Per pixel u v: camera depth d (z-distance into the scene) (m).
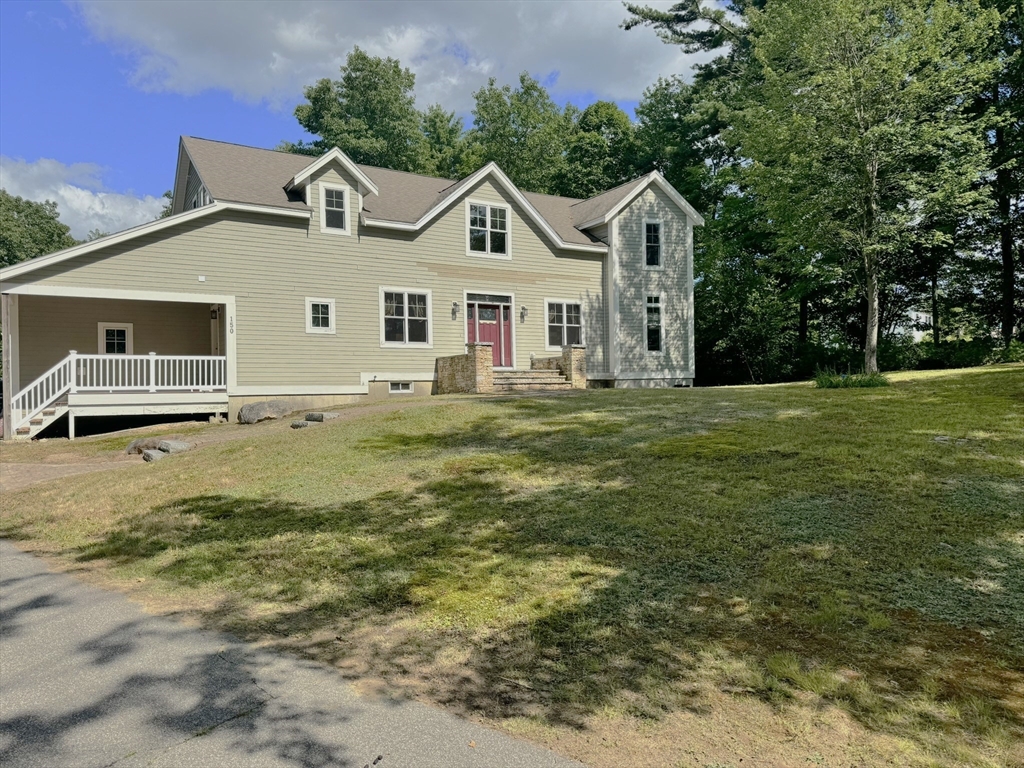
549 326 21.38
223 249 16.50
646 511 6.03
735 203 28.84
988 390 11.66
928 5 19.05
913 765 2.73
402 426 10.91
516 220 20.88
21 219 47.50
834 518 5.51
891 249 18.89
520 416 11.28
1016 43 22.55
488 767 2.84
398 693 3.54
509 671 3.73
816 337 31.95
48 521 7.56
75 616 4.77
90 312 18.14
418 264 19.19
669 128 34.06
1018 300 26.03
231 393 16.55
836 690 3.30
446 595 4.78
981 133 19.67
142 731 3.18
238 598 5.02
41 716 3.35
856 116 18.28
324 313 17.84
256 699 3.49
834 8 17.92
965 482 6.12
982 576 4.40
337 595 4.94
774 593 4.41
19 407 14.61
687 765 2.81
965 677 3.37
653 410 11.34
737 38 30.78
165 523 6.89
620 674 3.62
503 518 6.22
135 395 15.53
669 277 23.17
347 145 38.78
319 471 8.41
